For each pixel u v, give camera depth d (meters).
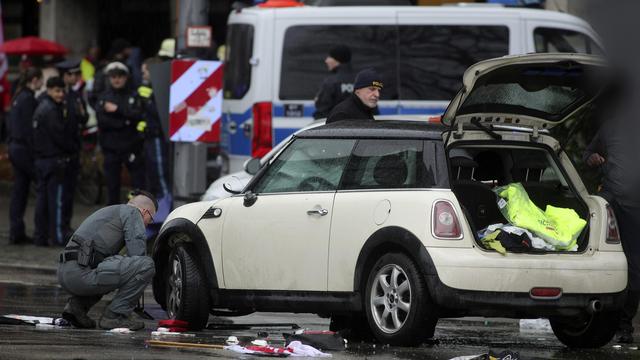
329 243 30.73
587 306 29.98
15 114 56.41
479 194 30.58
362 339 32.75
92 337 30.28
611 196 34.12
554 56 30.38
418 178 29.83
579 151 45.91
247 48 54.44
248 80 54.28
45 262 50.31
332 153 31.66
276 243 31.77
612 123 33.97
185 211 34.28
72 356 26.02
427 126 30.95
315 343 29.09
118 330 32.41
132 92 56.84
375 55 53.84
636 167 33.84
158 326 33.59
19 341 28.50
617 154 34.03
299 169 32.19
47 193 55.53
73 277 32.78
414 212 29.28
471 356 27.59
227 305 33.00
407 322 29.16
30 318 33.50
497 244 29.17
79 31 88.50
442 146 30.00
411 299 29.08
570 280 29.73
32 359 25.31
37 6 90.00
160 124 55.69
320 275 30.88
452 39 54.12
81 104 56.66
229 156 55.34
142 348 28.05
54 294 41.44
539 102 32.25
